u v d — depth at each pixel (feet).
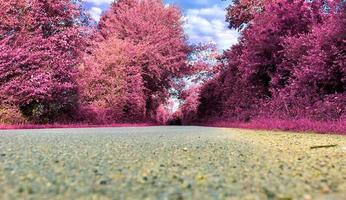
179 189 8.82
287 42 52.01
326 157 15.69
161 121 90.79
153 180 9.86
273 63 57.88
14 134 27.55
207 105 89.20
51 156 14.05
